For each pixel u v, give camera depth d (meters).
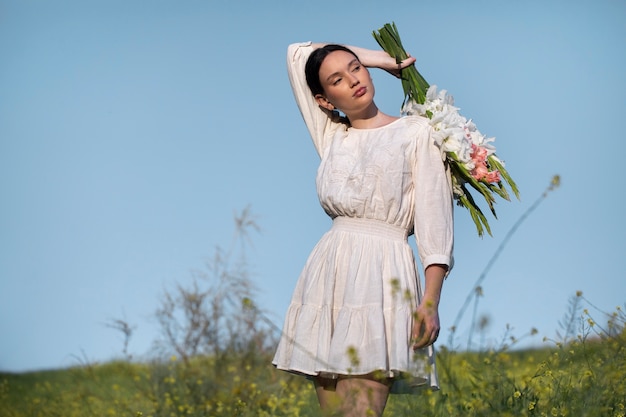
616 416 5.57
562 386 5.89
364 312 5.41
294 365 5.54
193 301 10.41
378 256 5.49
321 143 6.11
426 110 5.84
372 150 5.63
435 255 5.45
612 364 5.81
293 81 6.17
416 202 5.55
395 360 5.30
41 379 12.89
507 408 5.44
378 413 5.37
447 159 5.75
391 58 6.13
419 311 5.36
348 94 5.78
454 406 5.79
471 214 5.83
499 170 5.82
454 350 5.95
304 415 7.86
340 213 5.65
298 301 5.73
